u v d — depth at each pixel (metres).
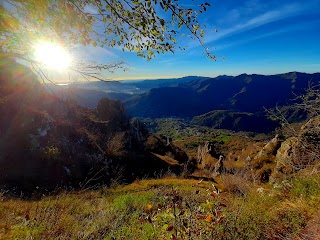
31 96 20.00
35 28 3.63
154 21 3.66
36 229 5.40
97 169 20.95
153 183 15.91
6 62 3.84
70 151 20.84
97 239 5.50
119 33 3.94
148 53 4.13
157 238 4.20
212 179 19.91
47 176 16.50
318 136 5.61
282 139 20.05
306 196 6.04
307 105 5.04
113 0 3.60
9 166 15.45
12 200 8.98
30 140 17.48
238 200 6.88
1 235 5.10
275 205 6.01
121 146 28.80
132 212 8.11
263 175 14.84
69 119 24.14
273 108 6.05
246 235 4.33
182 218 3.64
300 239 4.08
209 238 3.55
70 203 8.46
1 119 16.95
